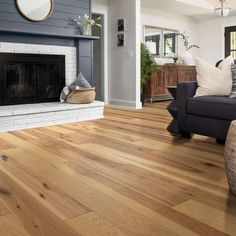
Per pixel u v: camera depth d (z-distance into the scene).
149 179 1.94
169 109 3.34
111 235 1.28
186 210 1.51
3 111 3.45
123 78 5.73
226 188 1.79
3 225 1.37
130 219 1.42
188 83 3.03
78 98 4.17
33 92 4.21
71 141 2.98
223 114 2.64
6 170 2.12
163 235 1.28
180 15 7.62
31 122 3.68
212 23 7.95
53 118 3.88
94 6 5.73
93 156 2.46
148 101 6.57
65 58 4.49
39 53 4.20
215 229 1.33
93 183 1.88
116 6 5.71
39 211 1.50
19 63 4.03
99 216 1.45
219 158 2.39
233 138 1.63
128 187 1.81
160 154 2.52
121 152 2.58
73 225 1.37
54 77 4.41
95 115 4.34
